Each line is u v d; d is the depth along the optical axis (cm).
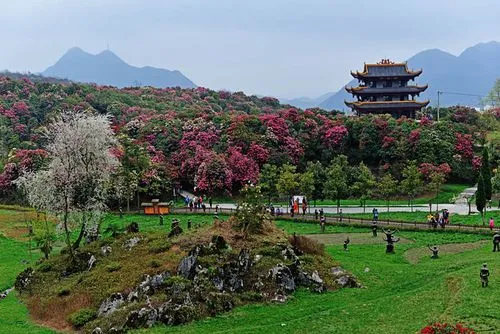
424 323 3281
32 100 14962
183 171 10344
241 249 4500
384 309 3716
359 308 3791
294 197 8469
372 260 5347
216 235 4600
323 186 9069
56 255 5716
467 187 10319
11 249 6562
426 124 11438
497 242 5325
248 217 4950
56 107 14400
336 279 4497
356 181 9644
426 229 6788
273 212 7862
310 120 11750
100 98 15550
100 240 5525
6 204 9719
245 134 10825
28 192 6125
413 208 8625
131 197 9000
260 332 3472
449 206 8775
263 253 4528
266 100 19588
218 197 10031
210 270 4175
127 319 3747
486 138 11369
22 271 5331
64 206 5653
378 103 13325
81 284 4522
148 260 4569
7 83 16000
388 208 8312
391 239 5738
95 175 5756
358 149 11369
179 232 5141
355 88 13850
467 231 6550
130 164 9325
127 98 16238
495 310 3288
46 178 5625
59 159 5606
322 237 6669
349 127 11550
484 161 7969
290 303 4091
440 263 5006
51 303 4341
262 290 4206
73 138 5597
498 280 3919
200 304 3919
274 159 10606
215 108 16800
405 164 10531
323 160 11238
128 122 12794
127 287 4203
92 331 3741
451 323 3152
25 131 13525
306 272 4450
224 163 10019
